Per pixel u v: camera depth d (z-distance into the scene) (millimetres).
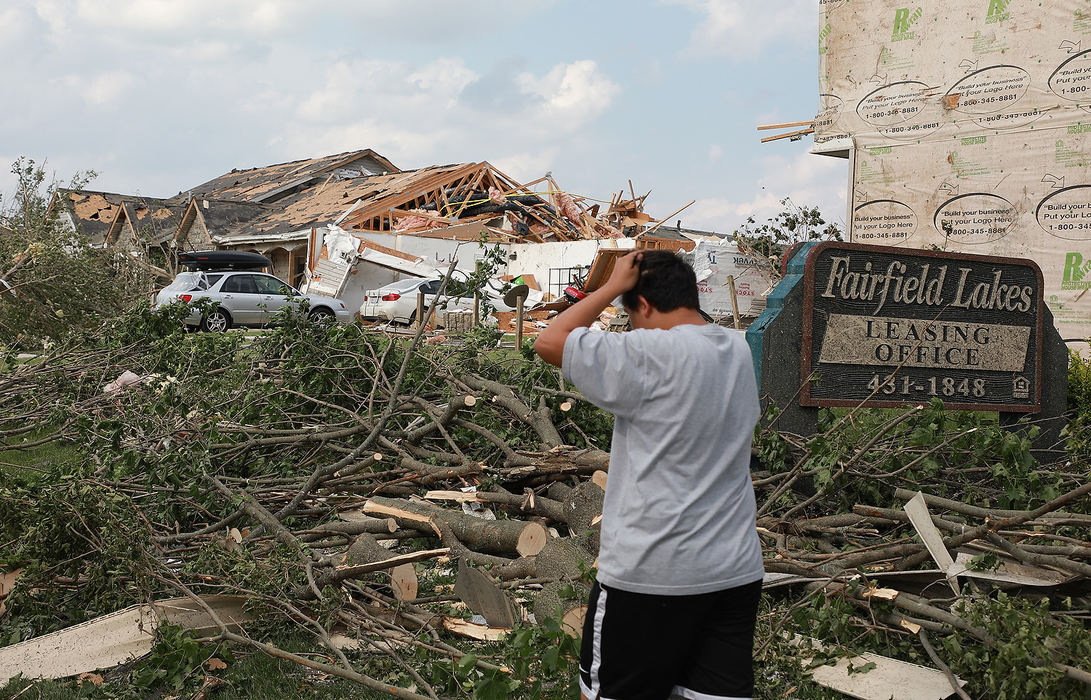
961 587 4246
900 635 3990
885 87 14656
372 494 5832
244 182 48625
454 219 32719
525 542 4656
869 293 6371
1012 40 13352
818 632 4004
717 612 2506
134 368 8562
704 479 2479
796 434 6098
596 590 2566
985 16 13586
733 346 2623
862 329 6355
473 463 5691
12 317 10523
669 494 2459
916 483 5215
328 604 4195
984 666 3518
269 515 5031
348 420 6855
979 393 6781
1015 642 3303
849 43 15031
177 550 5051
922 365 6547
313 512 5688
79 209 39500
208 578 4520
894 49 14539
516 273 29547
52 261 10891
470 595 4320
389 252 27656
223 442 6504
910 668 3766
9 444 7953
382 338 7906
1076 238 12891
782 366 6160
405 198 34531
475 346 7707
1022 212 13359
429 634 4172
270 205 38688
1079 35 12734
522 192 37062
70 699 3693
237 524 5375
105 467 5324
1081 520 4414
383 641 4184
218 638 3912
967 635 3695
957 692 3537
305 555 4512
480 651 4043
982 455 5008
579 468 5555
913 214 14430
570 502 5059
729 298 23281
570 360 2549
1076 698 3201
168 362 7969
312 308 22047
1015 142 13391
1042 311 6992
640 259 2693
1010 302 6852
